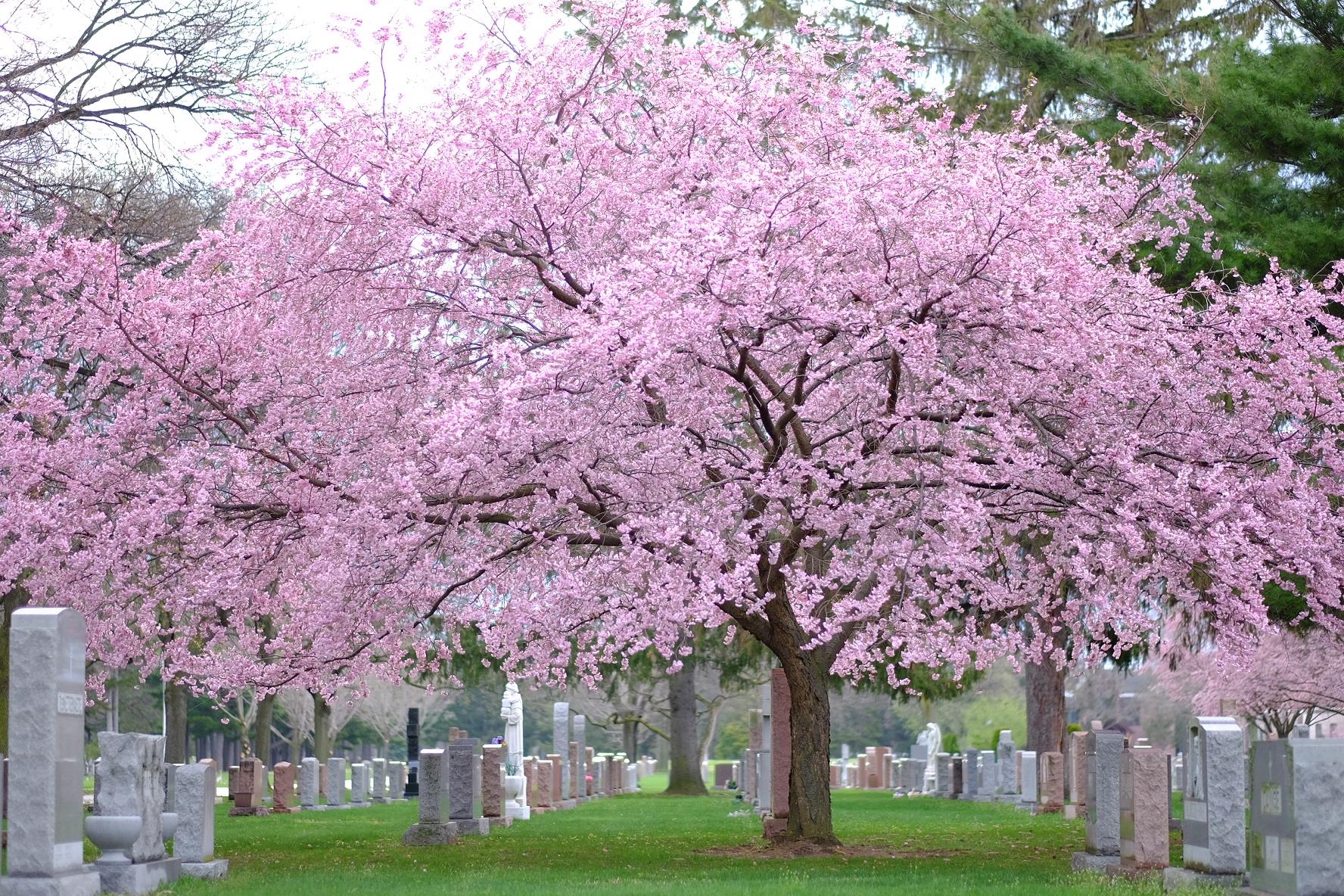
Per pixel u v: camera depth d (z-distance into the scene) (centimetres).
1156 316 1417
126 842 1062
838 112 1466
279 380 1432
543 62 1432
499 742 2544
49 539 1341
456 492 1309
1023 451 1335
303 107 1308
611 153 1463
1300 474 1382
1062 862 1412
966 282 1259
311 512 1380
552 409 1222
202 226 2089
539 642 1402
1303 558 1348
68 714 987
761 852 1552
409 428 1414
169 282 1420
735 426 1559
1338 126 1672
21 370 1407
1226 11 2258
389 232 1348
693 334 1170
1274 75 1745
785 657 1592
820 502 1394
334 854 1554
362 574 1285
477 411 1190
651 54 1498
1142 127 1712
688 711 3706
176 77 2042
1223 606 1342
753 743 2927
